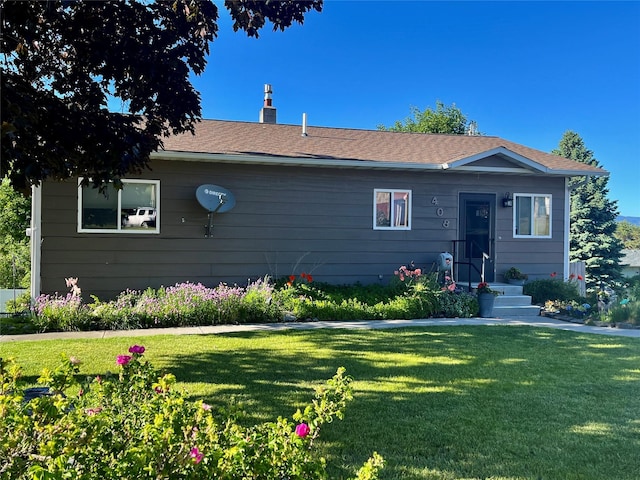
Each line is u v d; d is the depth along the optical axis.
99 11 4.49
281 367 5.37
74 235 9.17
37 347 6.21
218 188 9.70
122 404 2.26
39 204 8.96
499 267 11.66
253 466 1.73
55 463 1.53
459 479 2.88
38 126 4.46
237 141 10.89
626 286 18.39
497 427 3.69
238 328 7.99
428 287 9.77
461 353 6.19
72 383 2.17
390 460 3.10
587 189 22.81
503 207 11.70
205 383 4.70
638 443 3.44
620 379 5.04
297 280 10.02
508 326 8.51
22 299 10.32
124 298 8.69
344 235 10.70
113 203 9.39
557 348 6.57
